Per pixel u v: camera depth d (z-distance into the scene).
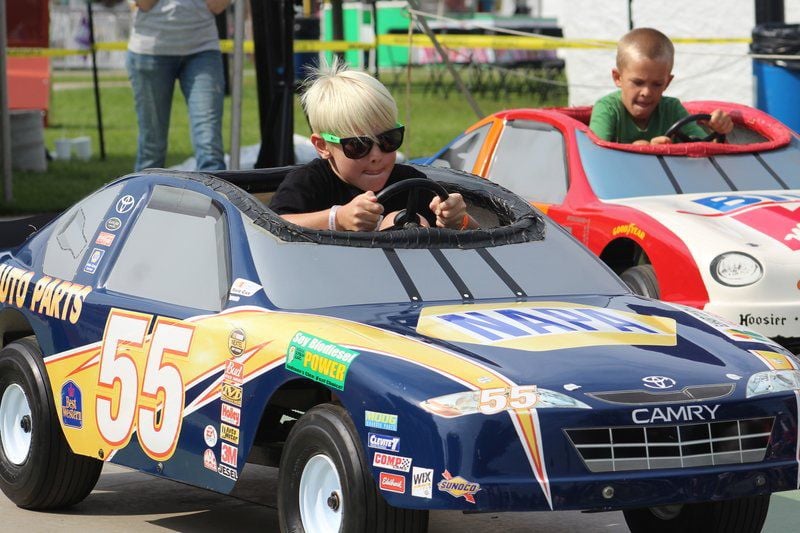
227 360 9.73
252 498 12.38
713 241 15.12
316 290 9.90
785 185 17.23
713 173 17.27
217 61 22.78
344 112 10.79
